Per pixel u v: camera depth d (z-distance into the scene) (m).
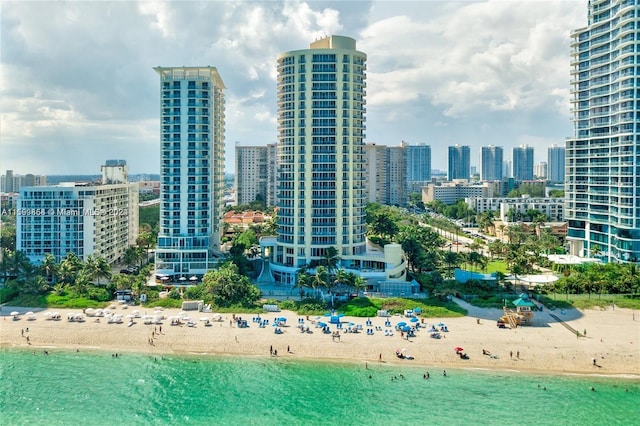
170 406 95.75
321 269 151.88
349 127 182.50
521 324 133.25
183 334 126.81
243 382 105.00
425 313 140.88
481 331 128.88
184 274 179.38
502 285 165.25
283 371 109.75
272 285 175.88
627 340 123.12
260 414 93.12
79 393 100.50
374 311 141.62
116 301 152.88
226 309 144.62
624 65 183.88
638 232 181.75
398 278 167.12
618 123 188.50
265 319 136.50
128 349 120.56
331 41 185.00
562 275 176.50
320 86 180.25
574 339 123.75
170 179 185.25
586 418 91.94
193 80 185.00
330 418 91.69
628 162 184.38
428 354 116.56
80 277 156.62
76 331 128.88
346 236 182.50
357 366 112.06
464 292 159.38
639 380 106.19
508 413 93.31
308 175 180.75
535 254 183.12
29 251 184.50
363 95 188.75
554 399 98.31
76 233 186.12
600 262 191.25
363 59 187.88
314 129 180.75
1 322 134.38
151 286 164.75
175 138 185.38
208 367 111.56
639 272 163.50
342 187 182.00
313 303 147.00
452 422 90.31
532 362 113.00
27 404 96.31
